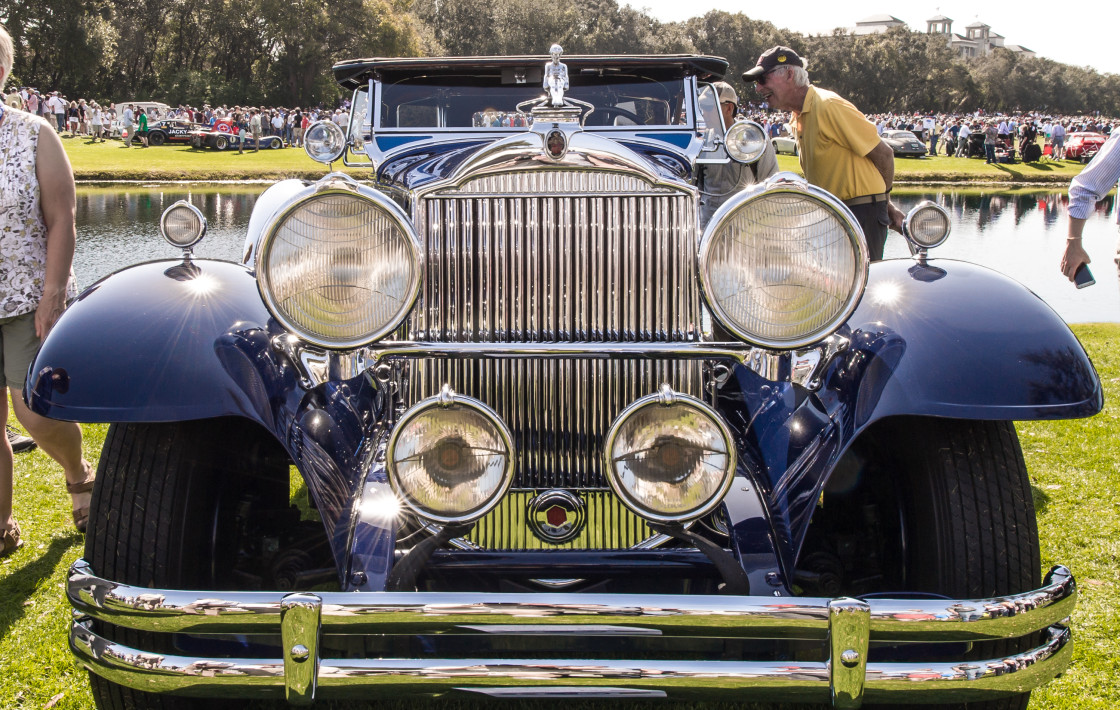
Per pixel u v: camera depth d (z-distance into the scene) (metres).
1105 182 3.67
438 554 2.29
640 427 2.01
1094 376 2.19
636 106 3.71
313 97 60.72
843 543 2.70
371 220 2.05
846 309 2.07
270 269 2.05
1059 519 3.81
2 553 3.50
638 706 2.62
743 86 84.50
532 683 1.80
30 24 52.78
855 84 92.81
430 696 1.82
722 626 1.79
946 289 2.38
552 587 2.32
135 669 1.89
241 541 2.66
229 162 27.80
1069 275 3.86
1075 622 2.98
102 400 2.13
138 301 2.32
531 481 2.37
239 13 59.69
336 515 2.17
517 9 70.38
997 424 2.30
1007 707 2.25
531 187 2.27
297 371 2.29
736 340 2.31
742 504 2.30
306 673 1.80
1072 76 122.94
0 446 3.43
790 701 1.83
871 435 2.63
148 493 2.27
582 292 2.30
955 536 2.23
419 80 3.67
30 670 2.71
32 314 3.28
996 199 23.08
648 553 2.30
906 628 1.81
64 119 41.78
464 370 2.33
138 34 60.62
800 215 2.06
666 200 2.28
